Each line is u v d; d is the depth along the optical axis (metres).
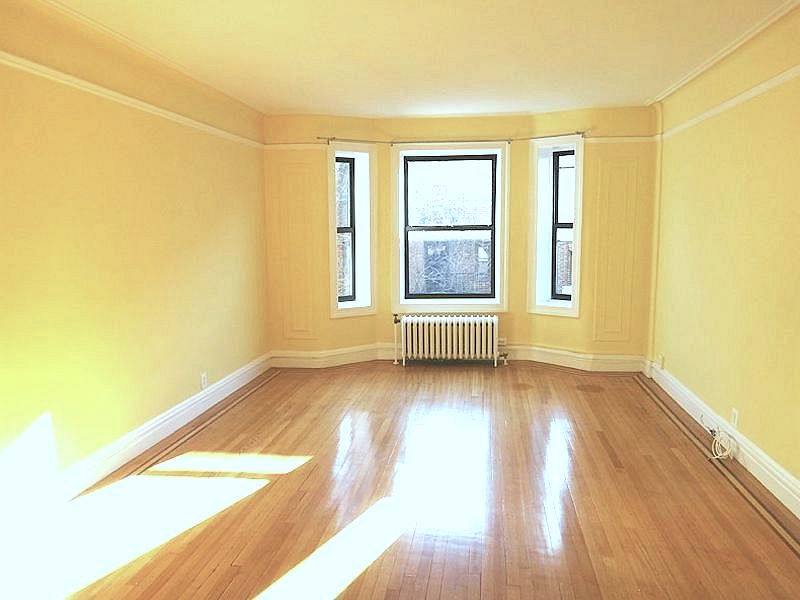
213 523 3.21
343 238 6.85
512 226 6.68
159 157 4.38
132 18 3.30
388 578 2.71
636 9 3.22
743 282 3.94
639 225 6.11
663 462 4.01
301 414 5.07
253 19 3.35
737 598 2.55
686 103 5.12
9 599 2.54
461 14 3.29
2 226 2.97
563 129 6.25
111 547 2.96
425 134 6.61
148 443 4.29
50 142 3.29
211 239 5.22
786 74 3.36
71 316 3.48
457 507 3.40
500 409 5.18
